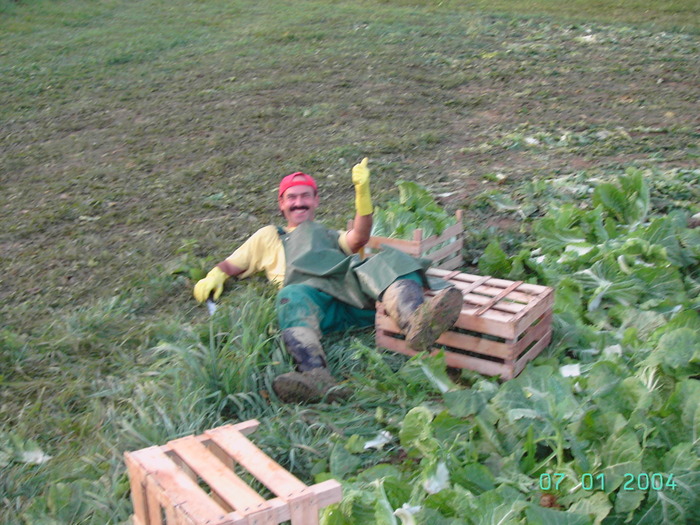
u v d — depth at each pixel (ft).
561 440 9.82
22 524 10.12
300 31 48.75
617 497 9.09
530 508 8.65
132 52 44.09
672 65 38.88
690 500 8.99
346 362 13.96
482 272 16.89
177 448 9.21
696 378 11.58
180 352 13.16
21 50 45.01
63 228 21.17
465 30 48.49
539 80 36.88
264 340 13.98
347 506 9.21
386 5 58.49
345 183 23.80
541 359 13.34
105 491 10.40
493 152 26.81
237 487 8.34
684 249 16.84
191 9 57.93
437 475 9.64
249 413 12.49
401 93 34.78
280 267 16.31
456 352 13.71
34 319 16.03
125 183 24.64
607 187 19.21
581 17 52.08
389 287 13.69
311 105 33.22
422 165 25.48
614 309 14.74
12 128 31.58
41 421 12.32
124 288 17.25
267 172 25.04
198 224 21.02
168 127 30.71
